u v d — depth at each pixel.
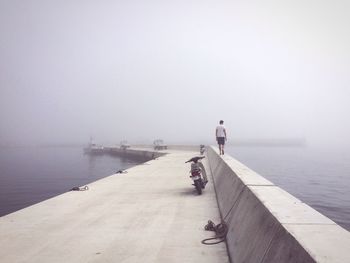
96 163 91.94
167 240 6.49
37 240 6.52
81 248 6.06
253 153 186.75
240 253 4.89
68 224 7.72
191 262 5.33
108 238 6.65
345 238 3.16
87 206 9.74
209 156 28.28
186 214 8.69
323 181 55.62
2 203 31.50
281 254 3.34
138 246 6.15
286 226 3.65
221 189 10.72
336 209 30.25
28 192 39.31
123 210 9.20
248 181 7.32
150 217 8.38
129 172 19.06
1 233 6.99
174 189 12.91
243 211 6.01
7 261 5.43
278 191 5.95
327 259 2.58
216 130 19.67
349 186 48.72
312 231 3.42
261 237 4.27
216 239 6.48
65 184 47.66
